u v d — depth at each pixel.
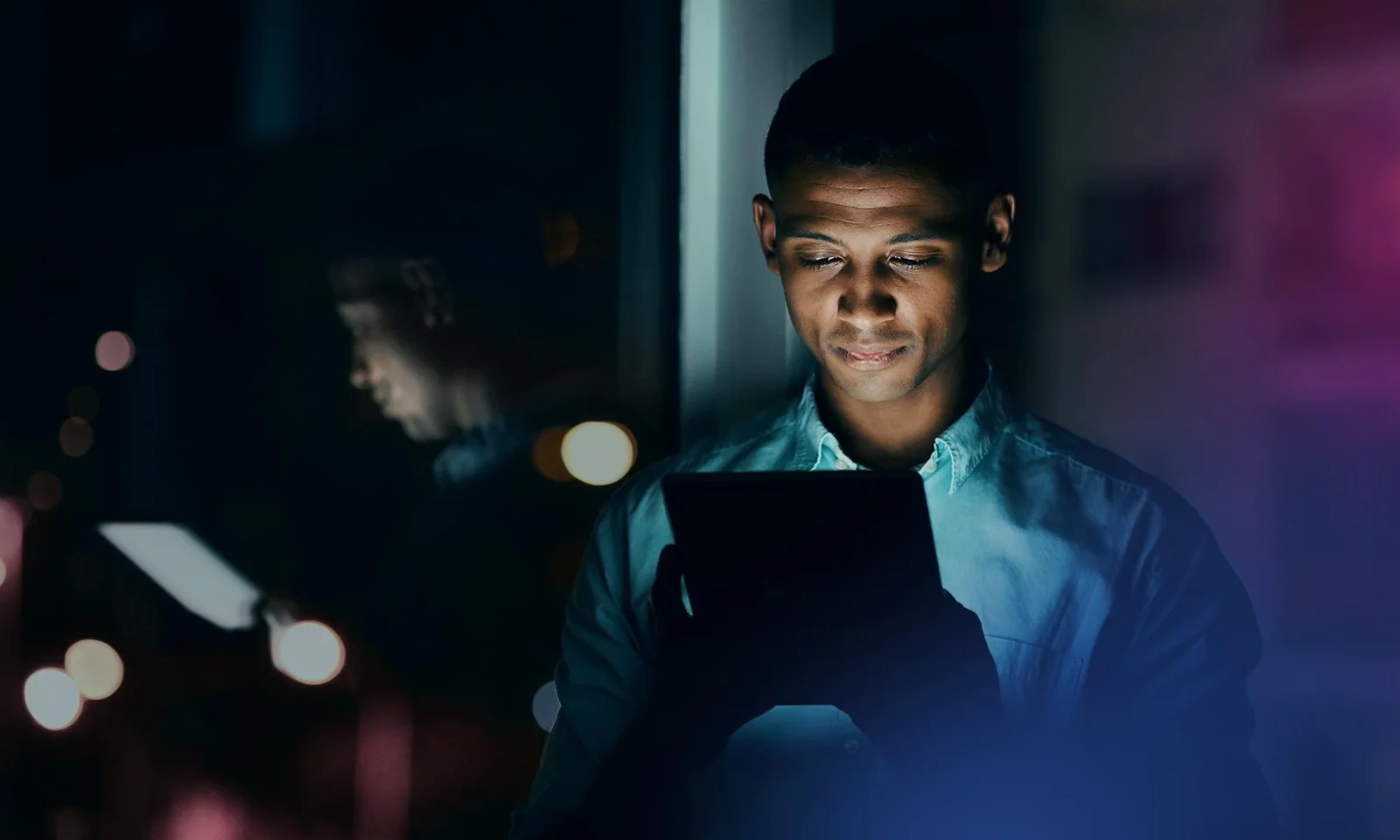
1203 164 3.33
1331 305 3.25
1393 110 3.15
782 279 1.64
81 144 6.72
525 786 3.05
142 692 3.70
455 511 3.00
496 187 3.18
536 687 3.01
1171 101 3.34
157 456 5.91
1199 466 3.37
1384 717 3.17
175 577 3.47
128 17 6.48
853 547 1.45
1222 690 1.57
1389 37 3.16
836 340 1.59
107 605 4.02
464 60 4.52
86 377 6.80
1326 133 3.23
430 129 4.66
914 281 1.57
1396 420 3.17
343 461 4.13
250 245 5.75
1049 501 1.67
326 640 3.17
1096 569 1.62
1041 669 1.62
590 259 3.22
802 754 1.67
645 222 2.80
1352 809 3.17
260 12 5.75
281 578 4.05
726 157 2.45
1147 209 3.37
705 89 2.46
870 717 1.50
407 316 3.09
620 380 2.87
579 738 1.75
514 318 3.11
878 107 1.55
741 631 1.49
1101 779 1.56
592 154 3.78
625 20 2.84
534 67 4.19
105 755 3.73
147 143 6.39
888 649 1.48
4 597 4.10
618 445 2.86
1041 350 3.46
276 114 5.67
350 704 3.28
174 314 6.12
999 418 1.72
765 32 2.45
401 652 3.05
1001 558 1.65
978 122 1.61
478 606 2.98
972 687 1.47
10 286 6.92
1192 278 3.32
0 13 6.87
